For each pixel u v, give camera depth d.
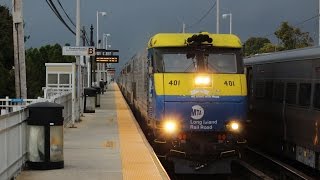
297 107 14.70
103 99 48.28
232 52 14.38
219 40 14.38
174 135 13.71
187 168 13.80
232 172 16.61
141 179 10.34
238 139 13.98
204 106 13.88
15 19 16.25
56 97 18.06
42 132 11.13
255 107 19.08
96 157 13.16
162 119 13.80
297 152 14.98
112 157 13.17
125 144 15.81
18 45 16.30
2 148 9.23
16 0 16.25
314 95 13.47
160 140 13.88
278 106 16.42
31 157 11.19
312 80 13.65
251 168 15.98
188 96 13.86
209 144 13.73
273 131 17.03
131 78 31.23
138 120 24.09
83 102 29.64
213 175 15.41
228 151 13.83
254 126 19.34
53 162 11.25
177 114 13.80
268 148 17.89
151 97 14.58
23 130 11.15
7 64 44.19
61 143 11.39
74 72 22.75
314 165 13.53
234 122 13.94
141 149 14.70
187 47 14.25
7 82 35.50
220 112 13.92
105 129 20.61
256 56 19.52
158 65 14.18
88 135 18.39
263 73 18.12
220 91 13.98
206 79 13.95
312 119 13.56
